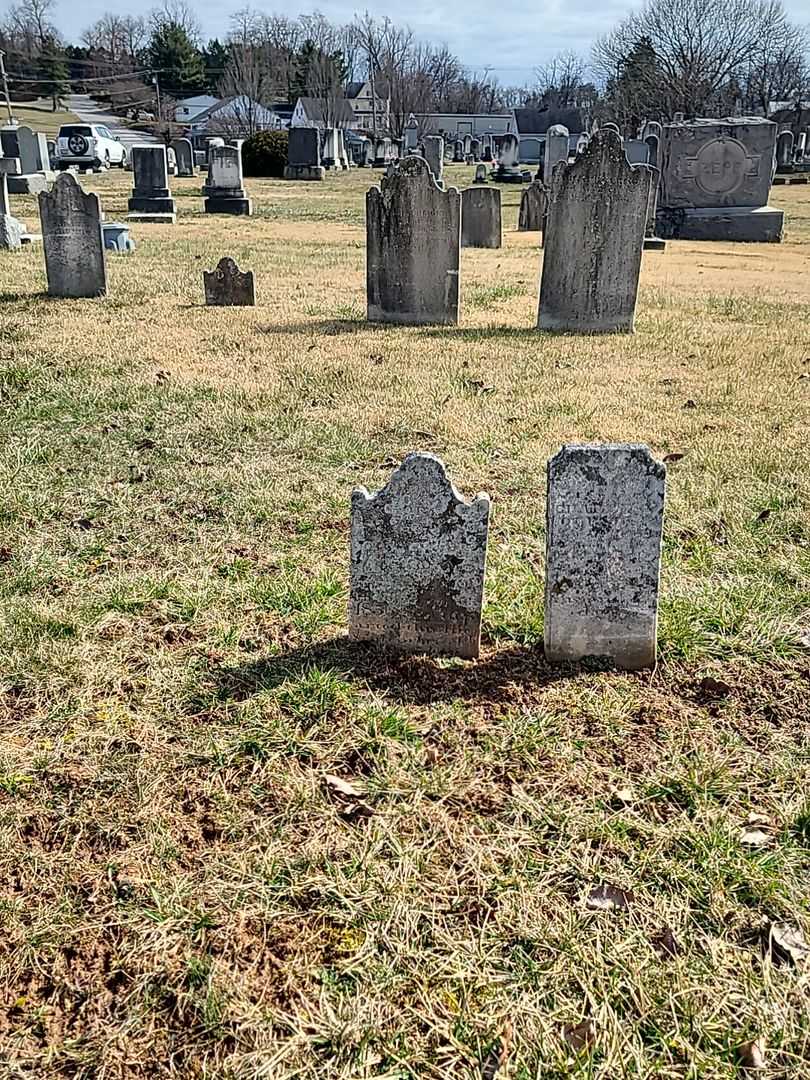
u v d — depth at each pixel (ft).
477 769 6.17
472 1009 4.53
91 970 4.72
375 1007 4.53
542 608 8.14
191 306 22.88
